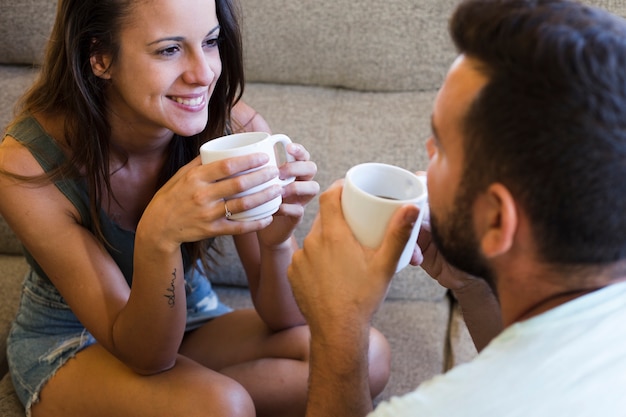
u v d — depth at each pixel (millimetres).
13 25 1850
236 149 1055
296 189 1200
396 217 870
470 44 739
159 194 1124
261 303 1460
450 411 695
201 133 1363
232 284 1817
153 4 1098
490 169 718
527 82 688
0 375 1572
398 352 1585
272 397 1398
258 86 1855
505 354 713
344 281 917
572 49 674
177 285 1180
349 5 1736
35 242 1246
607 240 704
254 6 1773
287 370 1405
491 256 760
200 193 1060
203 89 1184
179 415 1233
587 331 702
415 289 1727
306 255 954
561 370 685
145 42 1123
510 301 802
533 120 683
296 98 1801
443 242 816
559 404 669
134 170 1347
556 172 681
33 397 1341
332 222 944
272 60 1820
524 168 693
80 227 1275
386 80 1794
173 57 1151
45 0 1823
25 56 1890
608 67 670
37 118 1261
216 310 1622
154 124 1258
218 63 1215
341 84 1838
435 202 805
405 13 1724
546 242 721
